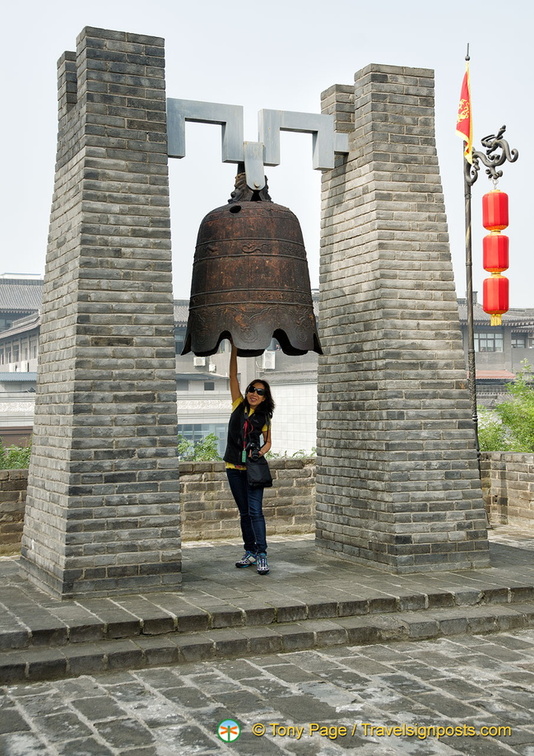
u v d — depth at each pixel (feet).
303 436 105.29
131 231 22.91
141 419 22.57
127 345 22.63
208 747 14.40
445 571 25.31
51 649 18.49
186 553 28.66
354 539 26.71
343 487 27.30
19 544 29.35
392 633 20.70
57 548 22.09
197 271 24.30
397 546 24.94
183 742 14.60
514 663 18.98
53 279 24.39
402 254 26.16
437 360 26.13
